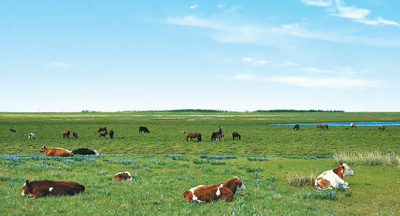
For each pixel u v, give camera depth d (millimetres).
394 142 38719
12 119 103938
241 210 8406
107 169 16109
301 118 124062
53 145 36281
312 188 12070
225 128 67500
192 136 42312
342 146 35344
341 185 11680
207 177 14008
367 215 8484
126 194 10242
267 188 11852
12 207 8508
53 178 12797
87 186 11422
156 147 35188
